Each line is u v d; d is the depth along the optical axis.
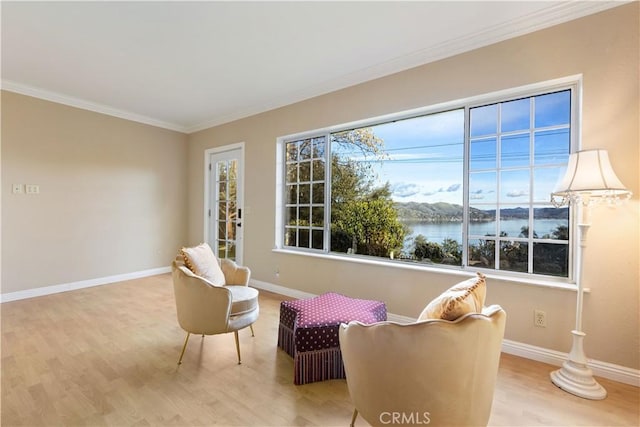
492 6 2.08
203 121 4.88
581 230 1.92
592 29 2.02
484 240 2.57
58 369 2.04
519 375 2.01
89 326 2.78
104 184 4.31
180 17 2.22
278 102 3.90
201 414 1.62
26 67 3.04
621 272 1.94
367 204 3.36
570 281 2.19
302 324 1.93
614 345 1.96
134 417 1.58
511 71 2.31
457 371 1.16
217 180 4.93
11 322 2.85
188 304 2.12
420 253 3.02
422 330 1.15
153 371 2.03
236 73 3.15
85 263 4.12
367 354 1.27
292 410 1.66
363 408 1.32
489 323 1.19
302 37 2.48
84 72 3.14
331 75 3.18
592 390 1.79
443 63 2.63
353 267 3.20
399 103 2.89
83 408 1.65
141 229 4.74
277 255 3.95
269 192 4.07
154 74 3.18
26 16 2.21
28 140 3.63
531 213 2.37
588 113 2.03
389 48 2.64
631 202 1.90
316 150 3.73
